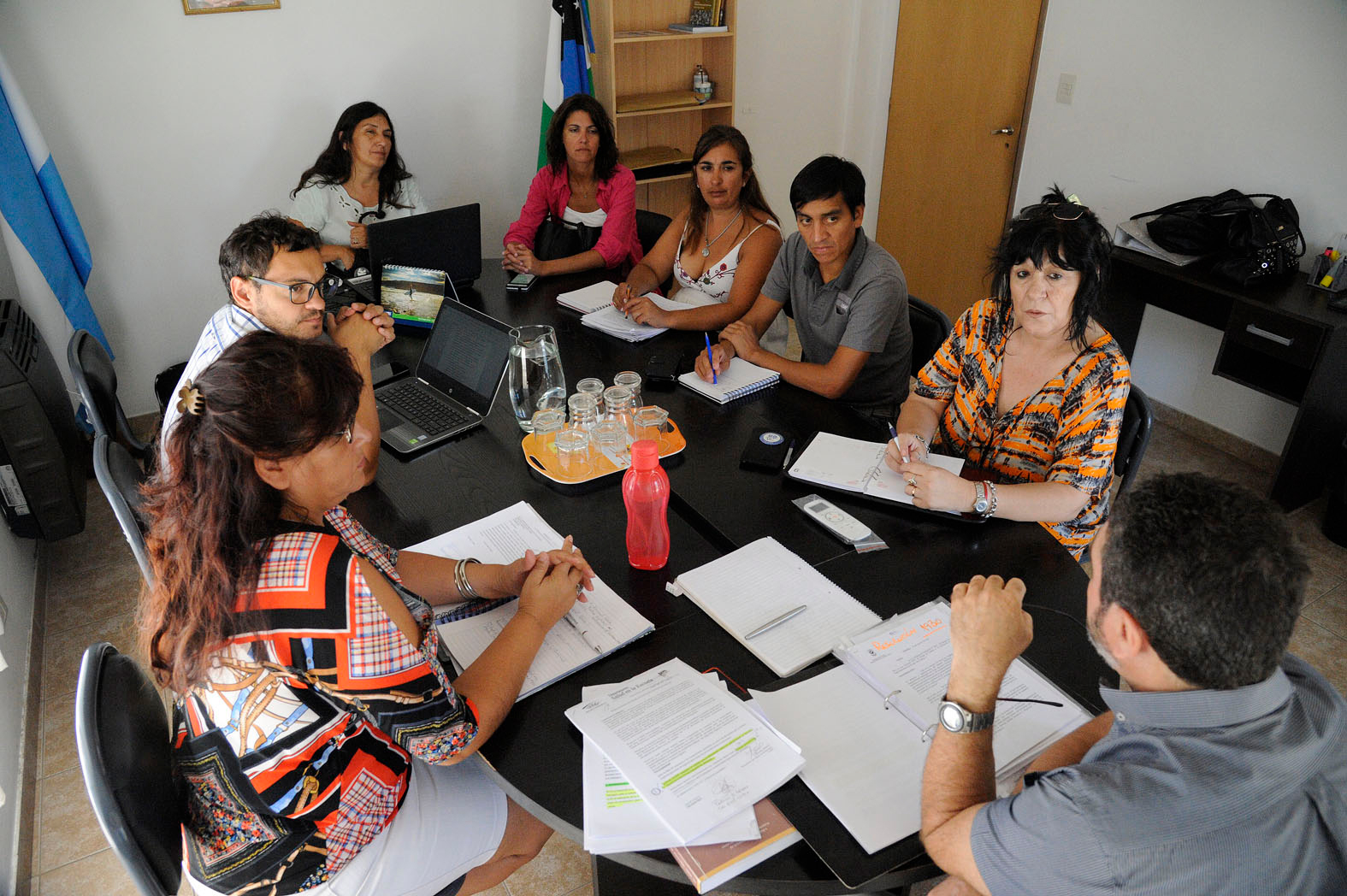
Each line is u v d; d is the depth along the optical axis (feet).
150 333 12.25
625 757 3.62
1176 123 11.10
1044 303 5.36
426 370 7.08
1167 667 2.77
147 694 3.97
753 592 4.64
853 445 5.98
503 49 13.21
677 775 3.54
